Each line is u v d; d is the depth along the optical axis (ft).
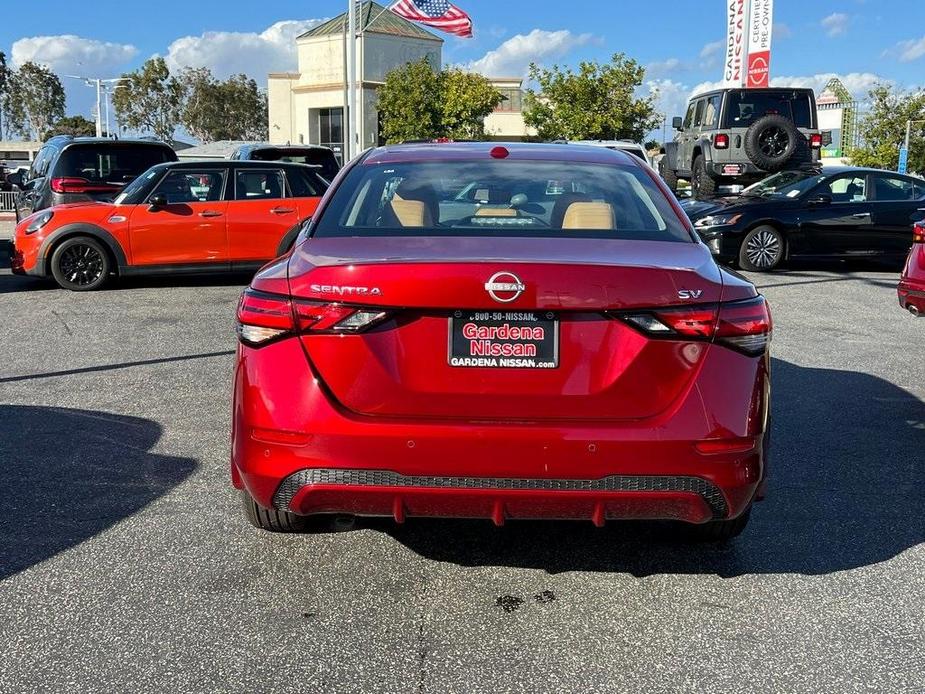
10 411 18.12
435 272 9.35
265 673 9.01
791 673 9.10
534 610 10.37
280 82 178.70
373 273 9.45
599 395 9.52
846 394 20.12
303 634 9.77
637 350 9.50
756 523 12.96
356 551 11.83
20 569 11.18
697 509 9.77
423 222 11.32
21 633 9.70
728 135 55.72
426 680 8.94
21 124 285.64
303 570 11.27
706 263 10.33
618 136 138.62
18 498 13.47
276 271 10.16
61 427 17.06
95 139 44.73
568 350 9.50
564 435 9.38
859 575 11.32
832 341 25.94
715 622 10.12
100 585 10.79
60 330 26.66
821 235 42.19
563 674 9.07
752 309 9.87
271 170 36.70
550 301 9.32
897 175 43.52
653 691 8.79
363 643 9.61
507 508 9.65
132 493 13.74
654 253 10.27
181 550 11.76
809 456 15.93
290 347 9.69
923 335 26.89
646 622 10.12
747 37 96.02
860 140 169.27
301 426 9.56
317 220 11.50
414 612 10.28
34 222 34.76
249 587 10.80
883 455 16.01
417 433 9.44
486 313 9.46
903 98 153.99
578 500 9.55
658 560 11.69
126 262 35.01
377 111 170.40
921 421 18.11
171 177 35.70
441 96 158.81
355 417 9.55
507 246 10.16
